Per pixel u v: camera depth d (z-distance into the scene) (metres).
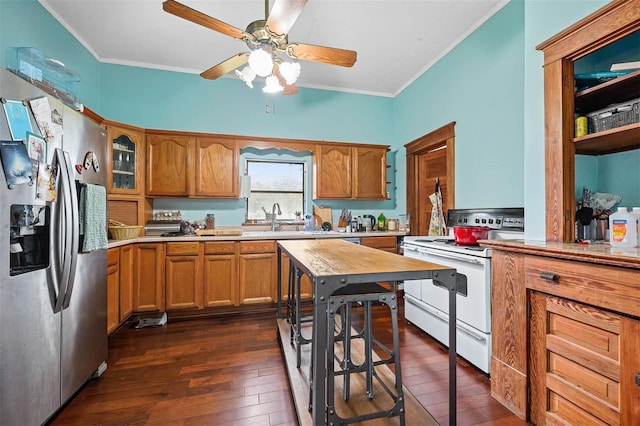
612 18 1.38
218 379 1.96
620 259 1.11
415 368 2.05
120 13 2.66
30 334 1.40
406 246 2.87
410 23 2.80
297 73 2.09
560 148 1.63
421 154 3.97
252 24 1.91
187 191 3.46
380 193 4.19
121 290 2.72
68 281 1.60
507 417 1.57
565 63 1.62
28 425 1.38
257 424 1.54
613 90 1.58
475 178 2.85
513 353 1.61
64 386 1.64
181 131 3.43
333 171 4.00
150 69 3.60
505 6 2.51
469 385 1.86
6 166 1.27
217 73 2.36
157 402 1.72
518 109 2.40
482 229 2.32
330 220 4.19
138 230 3.06
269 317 3.19
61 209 1.56
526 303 1.55
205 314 3.26
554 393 1.42
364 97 4.38
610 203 1.70
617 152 1.74
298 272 1.87
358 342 2.28
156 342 2.55
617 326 1.16
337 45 3.15
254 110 3.96
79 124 1.80
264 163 4.01
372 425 1.40
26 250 1.49
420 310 2.68
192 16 1.68
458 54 3.07
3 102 1.26
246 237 3.26
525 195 1.88
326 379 1.30
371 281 1.20
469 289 2.06
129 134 3.18
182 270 3.11
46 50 2.53
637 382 1.09
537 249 1.45
